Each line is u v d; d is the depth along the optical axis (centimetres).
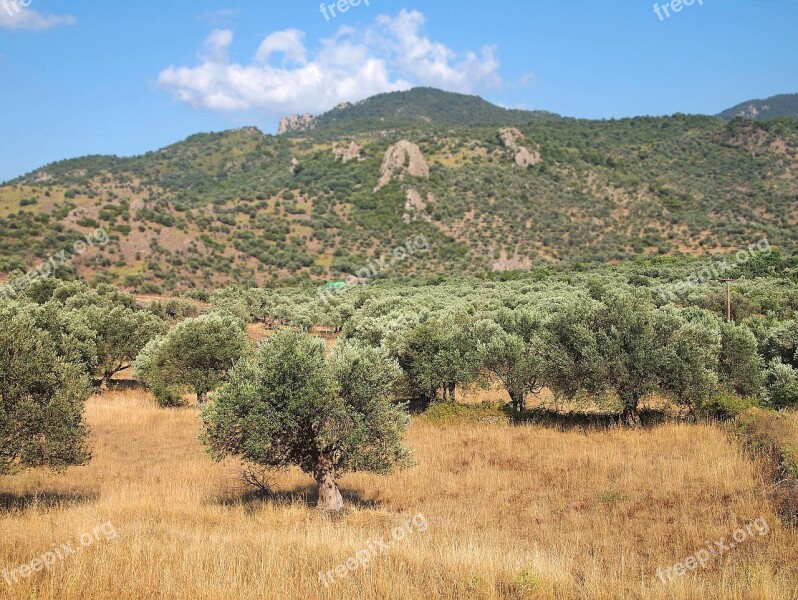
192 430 2031
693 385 1759
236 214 11650
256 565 771
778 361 1894
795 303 4100
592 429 1798
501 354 2128
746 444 1405
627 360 1780
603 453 1481
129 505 1129
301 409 1101
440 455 1585
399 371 1252
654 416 1858
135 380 3494
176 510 1116
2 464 1063
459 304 4772
